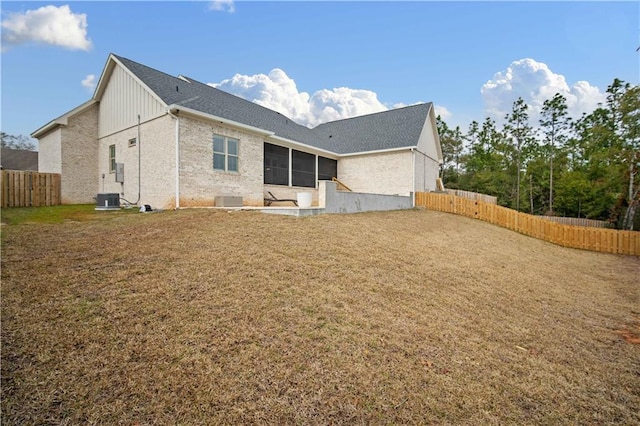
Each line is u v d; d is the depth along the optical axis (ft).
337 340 11.19
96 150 47.03
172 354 9.33
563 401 9.79
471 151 136.67
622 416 9.34
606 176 94.79
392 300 15.48
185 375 8.59
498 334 13.97
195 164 36.65
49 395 7.54
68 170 43.73
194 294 13.02
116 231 22.49
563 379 11.05
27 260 15.71
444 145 135.23
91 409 7.28
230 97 55.11
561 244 48.21
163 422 7.13
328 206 35.37
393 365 10.29
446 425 8.11
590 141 103.65
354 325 12.43
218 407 7.72
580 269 32.55
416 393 9.15
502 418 8.66
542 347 13.37
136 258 16.51
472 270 23.91
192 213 29.94
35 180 39.96
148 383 8.19
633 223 62.28
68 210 35.68
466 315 15.46
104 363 8.71
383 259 21.67
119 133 42.80
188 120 35.96
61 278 13.61
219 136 39.86
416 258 23.72
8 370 8.15
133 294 12.56
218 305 12.37
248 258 17.71
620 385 11.06
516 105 119.85
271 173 49.03
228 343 10.12
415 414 8.34
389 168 61.72
